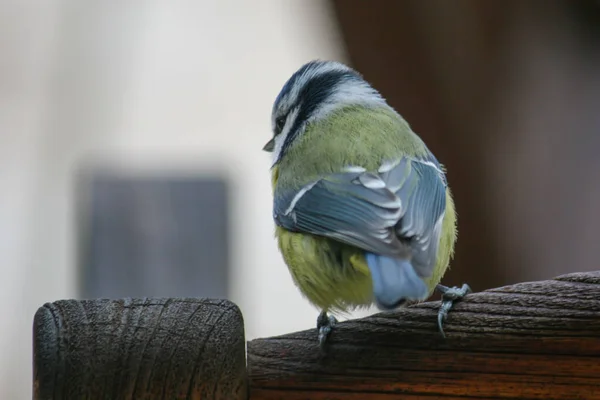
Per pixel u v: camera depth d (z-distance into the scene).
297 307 12.01
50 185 11.80
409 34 10.45
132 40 13.02
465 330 4.51
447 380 4.52
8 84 12.73
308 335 4.60
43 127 12.21
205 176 10.95
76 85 12.45
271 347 4.57
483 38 10.41
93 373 4.22
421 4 10.27
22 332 10.95
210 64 14.20
